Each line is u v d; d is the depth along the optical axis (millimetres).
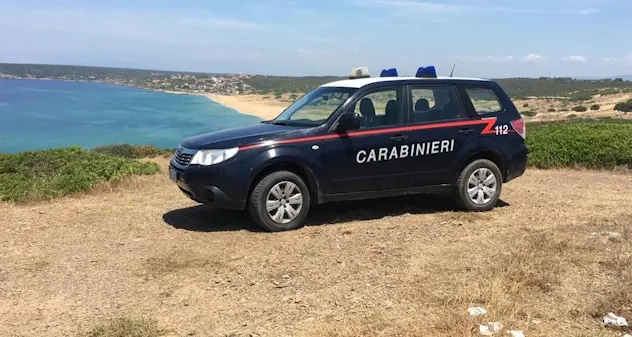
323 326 3695
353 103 6227
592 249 5105
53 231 6191
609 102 83875
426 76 6855
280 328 3695
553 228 5969
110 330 3641
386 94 6434
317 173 6016
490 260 4867
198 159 5844
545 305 3939
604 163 11148
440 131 6574
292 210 5980
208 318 3883
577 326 3631
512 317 3721
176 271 4797
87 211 7129
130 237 5891
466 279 4438
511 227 6066
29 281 4656
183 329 3719
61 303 4199
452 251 5180
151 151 21062
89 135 52000
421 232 5871
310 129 6043
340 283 4449
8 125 58656
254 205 5824
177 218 6668
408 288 4305
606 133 12062
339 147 6090
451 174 6695
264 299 4180
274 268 4809
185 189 6047
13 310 4086
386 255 5105
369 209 6965
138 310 4035
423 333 3545
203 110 88312
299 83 150250
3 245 5680
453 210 6938
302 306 4035
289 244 5473
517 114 7121
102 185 8578
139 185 8922
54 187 8234
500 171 7023
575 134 12289
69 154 10656
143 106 97938
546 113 77125
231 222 6391
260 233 5887
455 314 3779
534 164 11492
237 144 5836
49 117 70438
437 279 4477
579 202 7473
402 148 6379
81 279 4684
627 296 3975
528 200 7645
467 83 6922
